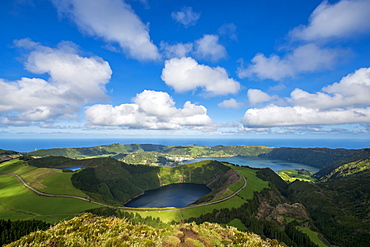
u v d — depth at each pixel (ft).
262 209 610.24
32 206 527.81
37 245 102.99
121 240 113.91
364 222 468.75
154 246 112.57
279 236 390.63
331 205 598.75
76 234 116.47
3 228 216.74
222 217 493.36
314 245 371.56
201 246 122.31
